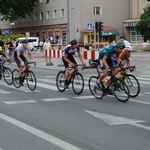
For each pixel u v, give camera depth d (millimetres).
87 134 6973
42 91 13148
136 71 21078
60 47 34344
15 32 82625
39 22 72125
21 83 13898
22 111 9375
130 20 61688
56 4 65625
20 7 70375
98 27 28750
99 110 9445
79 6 60906
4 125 7797
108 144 6270
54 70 22484
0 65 16141
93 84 11703
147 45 53906
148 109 9586
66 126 7648
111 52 10742
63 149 5984
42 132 7156
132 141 6469
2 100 11203
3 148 6082
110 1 62781
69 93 12633
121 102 10703
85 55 22828
